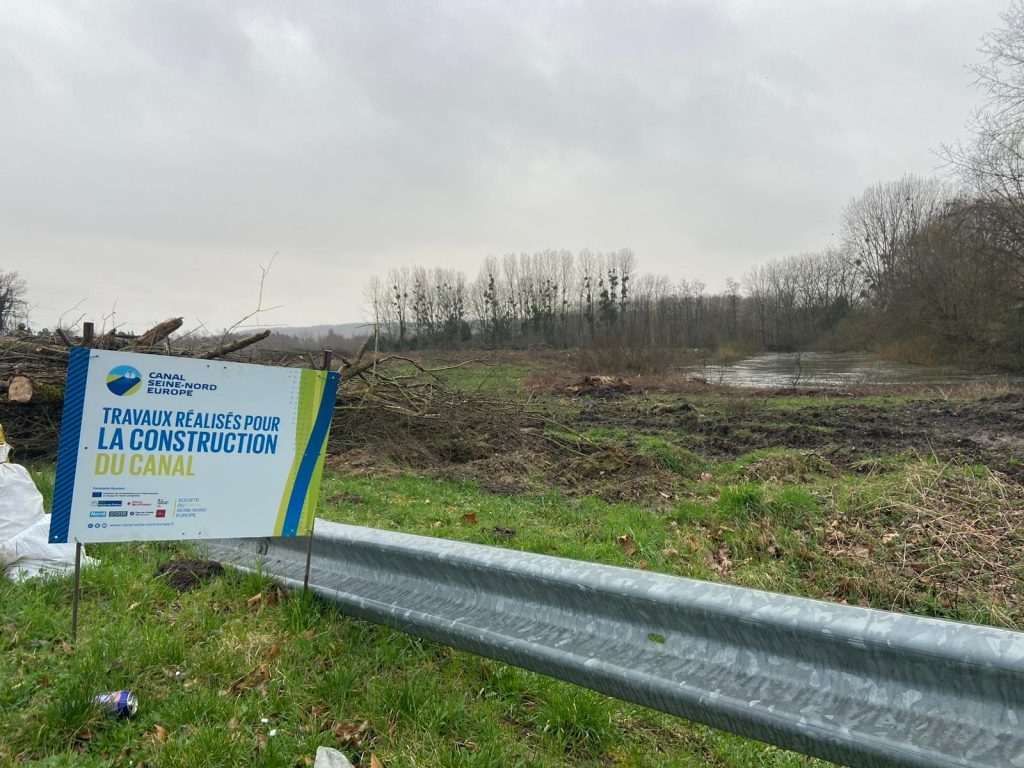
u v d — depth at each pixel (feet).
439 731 9.43
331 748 8.38
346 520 20.42
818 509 23.80
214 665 10.18
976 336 102.27
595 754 9.71
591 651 8.87
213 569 13.89
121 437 10.10
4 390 27.37
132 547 15.26
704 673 8.07
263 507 11.27
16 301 40.01
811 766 10.57
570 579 9.26
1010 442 36.73
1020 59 81.76
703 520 23.88
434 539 11.18
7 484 13.65
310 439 11.62
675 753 10.34
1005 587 18.62
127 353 10.05
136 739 8.44
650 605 8.59
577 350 120.06
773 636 7.68
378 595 11.46
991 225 94.17
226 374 10.80
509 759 9.09
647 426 45.83
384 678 10.32
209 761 8.05
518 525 22.06
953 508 23.41
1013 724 6.26
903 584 19.08
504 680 10.88
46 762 7.76
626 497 27.43
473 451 34.06
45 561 13.24
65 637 10.64
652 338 109.29
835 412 51.44
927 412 50.08
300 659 10.62
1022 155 87.92
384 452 32.83
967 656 6.47
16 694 8.91
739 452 36.65
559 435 39.06
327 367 11.90
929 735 6.56
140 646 10.28
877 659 7.02
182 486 10.57
